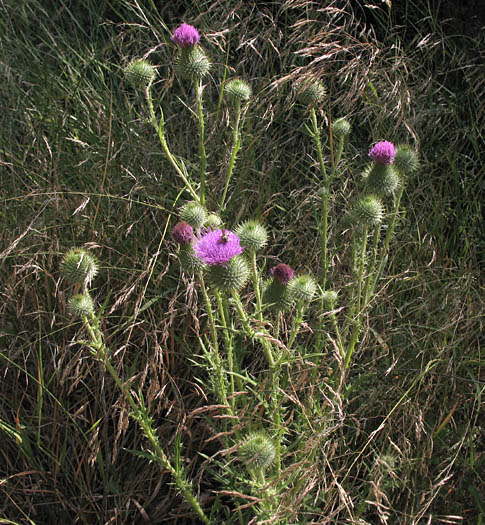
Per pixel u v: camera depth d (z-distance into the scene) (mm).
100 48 1504
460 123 1361
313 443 921
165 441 1109
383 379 1110
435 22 1421
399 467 996
